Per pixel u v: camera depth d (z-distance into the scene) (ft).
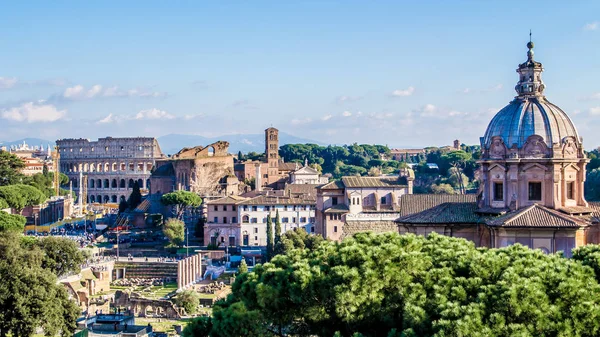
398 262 301.84
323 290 302.04
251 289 317.63
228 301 328.49
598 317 270.46
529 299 270.87
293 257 346.54
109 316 605.31
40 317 467.52
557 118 457.68
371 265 299.79
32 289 466.70
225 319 299.58
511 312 270.26
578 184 460.14
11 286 463.01
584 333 271.28
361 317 293.23
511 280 280.10
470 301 283.79
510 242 412.98
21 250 530.27
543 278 286.25
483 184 476.13
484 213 463.01
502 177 458.91
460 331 258.98
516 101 474.08
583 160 455.63
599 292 282.97
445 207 488.44
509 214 427.33
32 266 499.92
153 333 577.84
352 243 331.57
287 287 309.01
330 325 311.68
